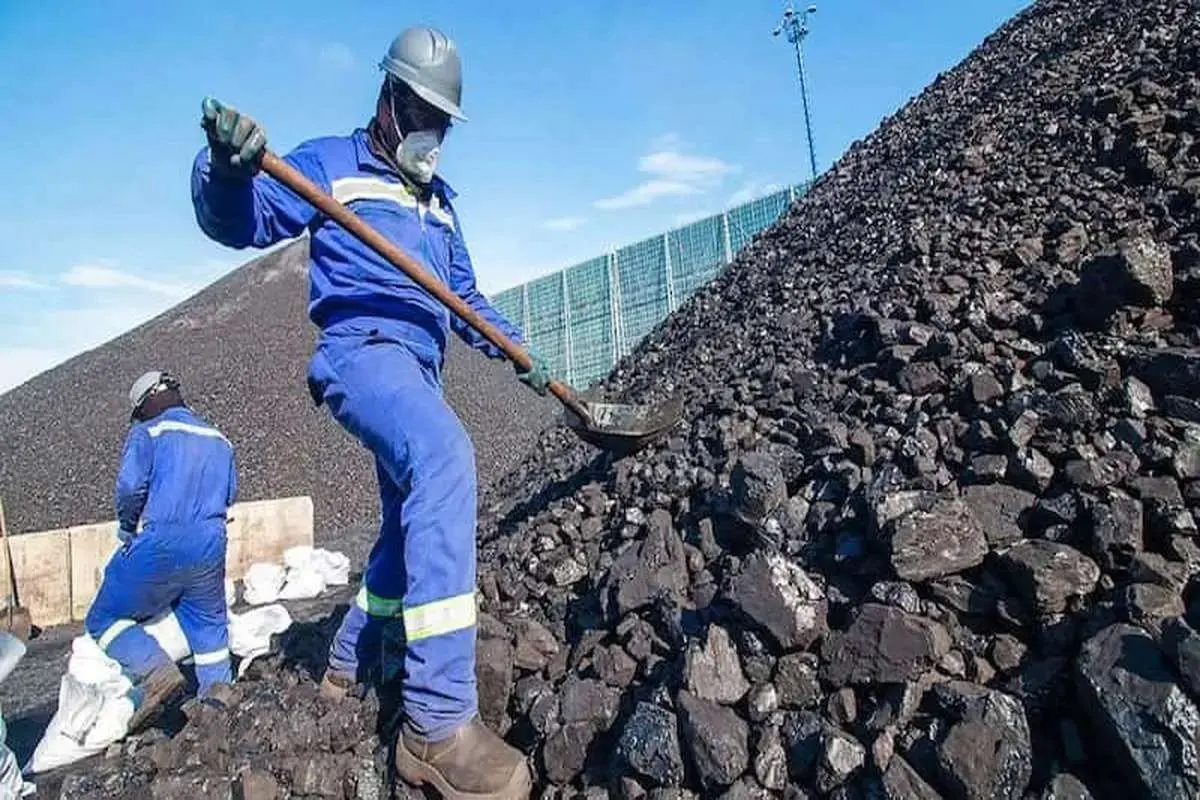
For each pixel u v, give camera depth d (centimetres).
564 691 246
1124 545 204
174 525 394
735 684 217
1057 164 477
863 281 475
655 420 379
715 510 302
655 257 1856
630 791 209
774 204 1565
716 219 1700
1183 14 571
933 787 176
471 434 1653
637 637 255
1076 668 177
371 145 276
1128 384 253
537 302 2267
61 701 370
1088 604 201
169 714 407
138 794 247
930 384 310
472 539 235
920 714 191
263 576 741
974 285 377
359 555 956
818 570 250
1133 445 235
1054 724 182
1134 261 284
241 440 1444
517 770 225
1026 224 421
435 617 225
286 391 1650
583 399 357
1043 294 345
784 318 501
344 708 266
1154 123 430
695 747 201
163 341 2023
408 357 258
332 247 262
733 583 230
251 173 233
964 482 253
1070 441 244
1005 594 210
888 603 213
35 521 1184
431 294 268
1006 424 260
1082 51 652
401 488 248
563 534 350
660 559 278
